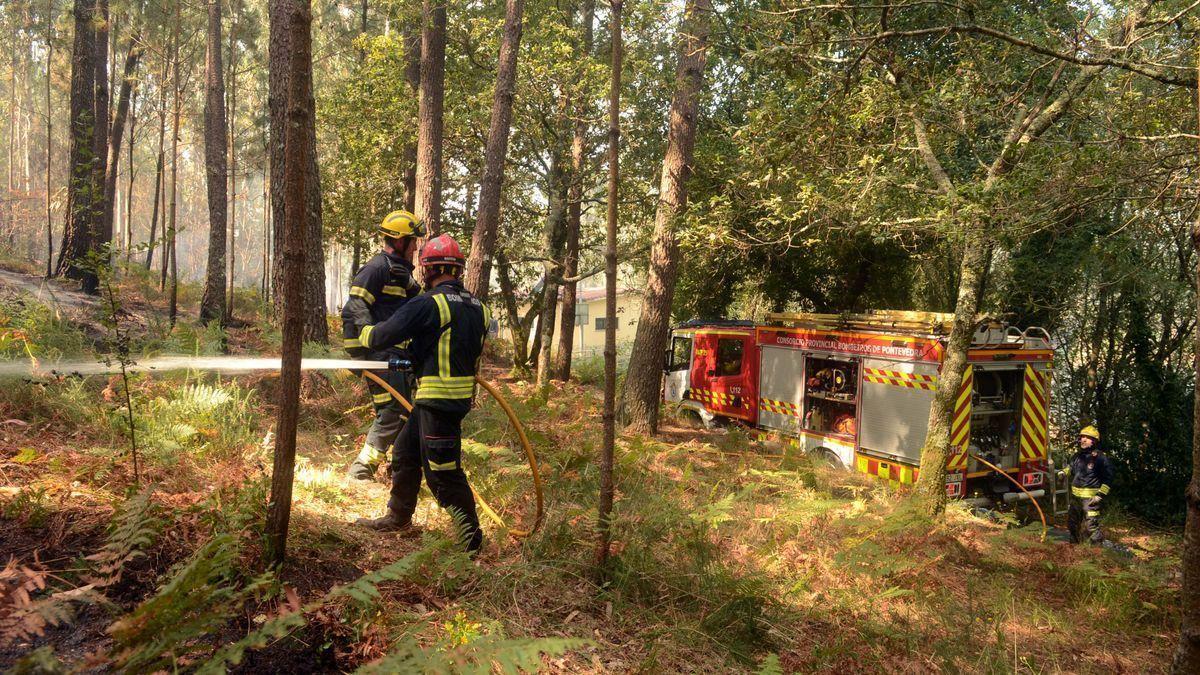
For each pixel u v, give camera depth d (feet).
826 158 28.43
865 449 34.24
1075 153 21.45
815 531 20.80
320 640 9.20
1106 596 19.65
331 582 10.59
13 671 6.24
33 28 61.00
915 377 32.24
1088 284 39.55
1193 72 20.39
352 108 54.80
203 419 16.53
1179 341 40.09
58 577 8.52
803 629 13.97
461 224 60.49
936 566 20.34
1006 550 23.41
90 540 10.02
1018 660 14.92
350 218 58.34
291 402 10.09
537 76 49.06
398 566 8.43
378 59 52.11
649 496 19.65
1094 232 37.19
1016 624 17.57
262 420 19.62
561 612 12.21
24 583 7.57
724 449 35.01
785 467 30.25
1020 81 27.91
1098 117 24.13
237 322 43.09
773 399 39.73
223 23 61.93
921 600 16.79
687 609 13.37
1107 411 41.96
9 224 82.48
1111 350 42.19
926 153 27.32
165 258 34.96
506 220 59.31
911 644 14.17
